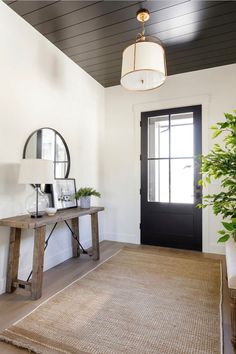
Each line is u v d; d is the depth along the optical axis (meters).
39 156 2.64
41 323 1.71
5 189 2.24
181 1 2.13
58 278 2.49
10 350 1.45
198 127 3.46
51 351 1.43
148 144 3.79
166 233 3.65
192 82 3.49
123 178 3.96
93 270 2.70
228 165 1.56
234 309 1.41
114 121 4.03
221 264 2.89
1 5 2.19
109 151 4.06
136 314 1.83
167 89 3.65
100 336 1.57
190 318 1.77
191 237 3.49
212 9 2.23
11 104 2.30
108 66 3.39
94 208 3.01
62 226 3.02
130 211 3.90
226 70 3.31
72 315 1.81
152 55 1.93
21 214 2.40
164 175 3.68
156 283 2.37
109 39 2.74
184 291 2.20
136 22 2.43
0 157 2.20
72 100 3.24
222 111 3.32
